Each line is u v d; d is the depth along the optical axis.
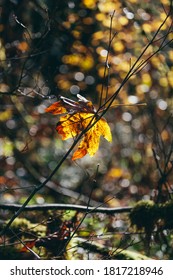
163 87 10.60
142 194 9.57
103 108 4.30
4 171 10.86
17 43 8.19
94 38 9.87
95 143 4.11
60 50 10.65
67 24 9.82
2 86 8.90
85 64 10.55
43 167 11.74
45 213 5.79
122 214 5.90
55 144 11.88
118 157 12.22
